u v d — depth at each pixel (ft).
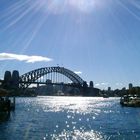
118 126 260.42
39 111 459.73
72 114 405.39
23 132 214.07
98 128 243.60
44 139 184.44
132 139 187.42
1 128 236.43
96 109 533.55
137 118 344.49
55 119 325.83
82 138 190.19
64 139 185.57
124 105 622.54
